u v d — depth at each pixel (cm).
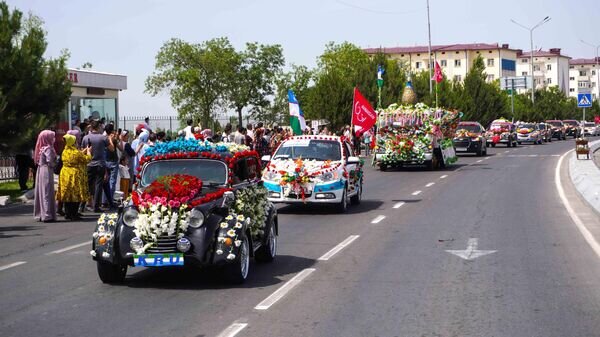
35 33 2166
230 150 1064
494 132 5644
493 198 2006
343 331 700
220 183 972
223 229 899
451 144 3422
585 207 1784
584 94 3641
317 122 4131
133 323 734
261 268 1032
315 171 1700
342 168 1727
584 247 1195
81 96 3036
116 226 909
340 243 1258
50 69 2183
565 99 12925
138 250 880
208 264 884
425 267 1030
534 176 2791
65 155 1609
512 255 1123
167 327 717
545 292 864
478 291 873
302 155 1778
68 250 1215
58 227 1509
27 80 2105
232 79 5819
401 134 3148
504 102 8238
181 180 916
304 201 1691
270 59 5962
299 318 749
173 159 1001
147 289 897
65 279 966
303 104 6200
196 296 855
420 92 6412
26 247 1249
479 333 690
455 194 2130
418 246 1217
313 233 1384
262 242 1031
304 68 6359
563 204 1855
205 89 5888
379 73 3338
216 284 923
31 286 922
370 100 5784
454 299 831
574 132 8388
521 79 10038
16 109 2103
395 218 1600
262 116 6016
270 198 1712
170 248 884
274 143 2911
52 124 2203
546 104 11012
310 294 862
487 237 1312
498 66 15238
